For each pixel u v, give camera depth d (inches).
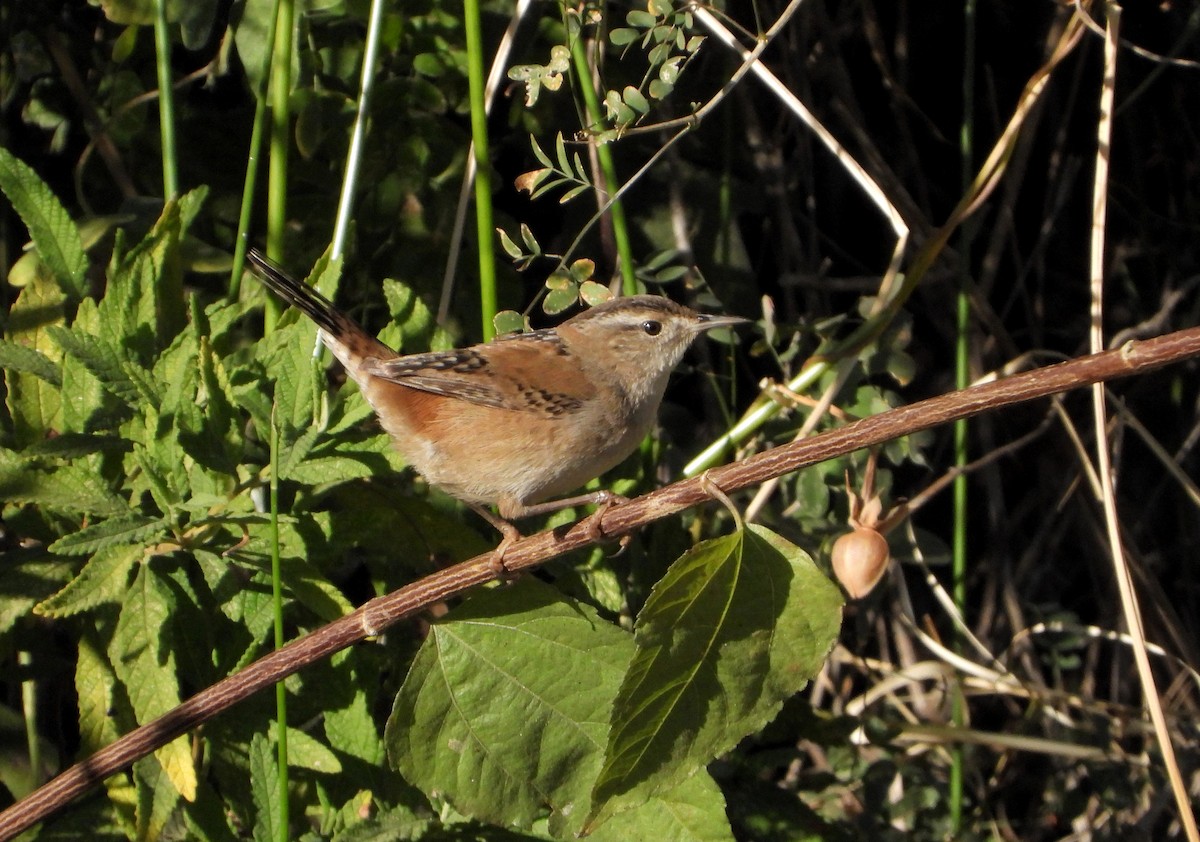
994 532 466.9
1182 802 292.5
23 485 237.3
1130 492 495.2
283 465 247.8
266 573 250.4
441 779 245.6
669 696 221.1
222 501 240.7
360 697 268.8
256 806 248.1
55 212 271.1
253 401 257.8
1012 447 398.6
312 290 289.1
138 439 251.9
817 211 453.1
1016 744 401.7
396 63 349.4
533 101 294.8
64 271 271.1
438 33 350.3
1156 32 466.9
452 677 249.4
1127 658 470.9
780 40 413.4
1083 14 331.3
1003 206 436.1
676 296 394.9
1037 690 419.2
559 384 296.8
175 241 276.4
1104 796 407.5
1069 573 494.3
